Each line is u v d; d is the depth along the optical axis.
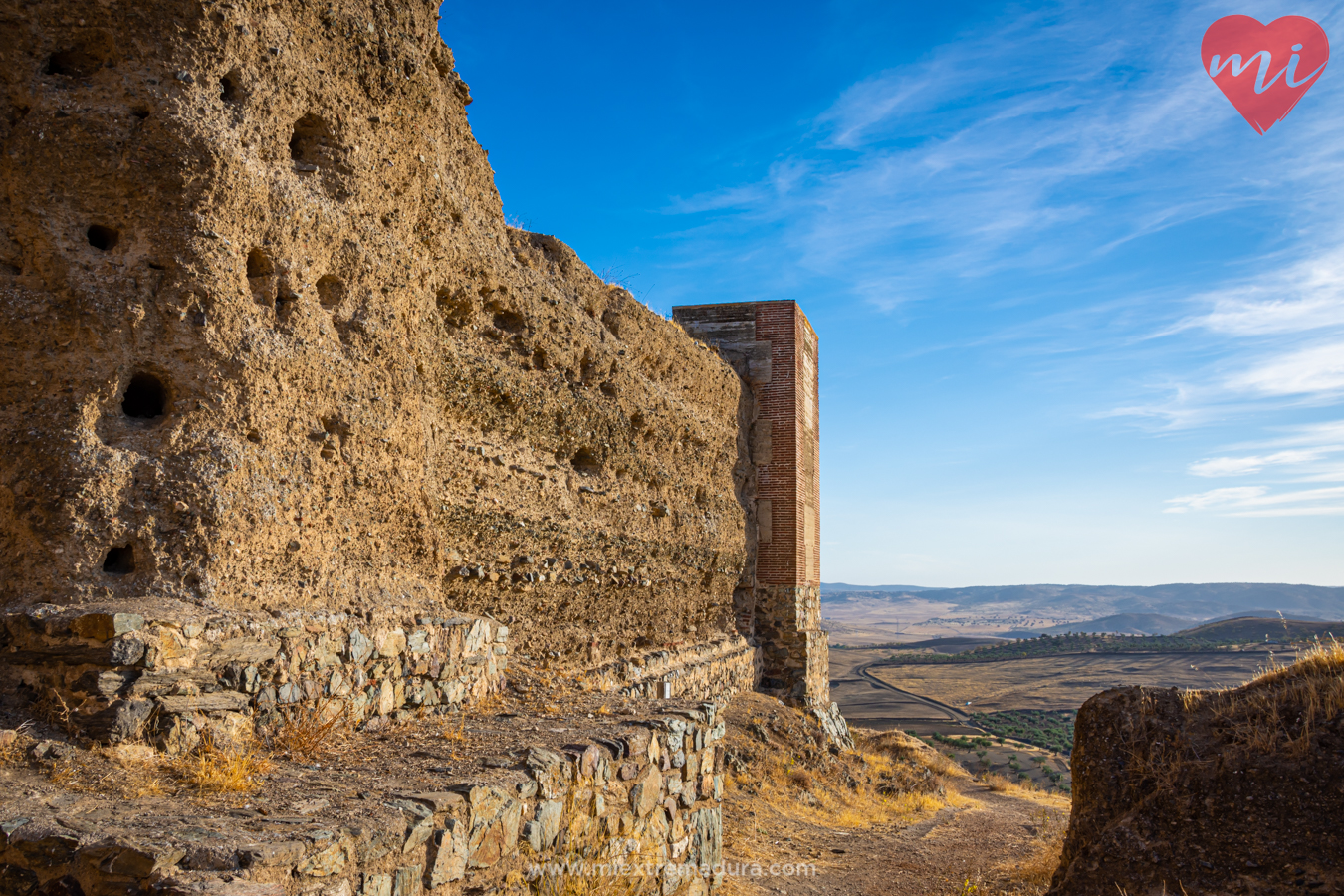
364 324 6.48
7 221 5.05
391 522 6.74
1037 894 8.84
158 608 4.72
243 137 5.50
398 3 6.82
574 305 11.34
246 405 5.40
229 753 4.61
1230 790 6.64
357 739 5.64
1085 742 7.84
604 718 7.12
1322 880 5.91
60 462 4.82
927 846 11.52
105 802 3.87
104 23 5.12
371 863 3.96
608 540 11.76
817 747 15.77
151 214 5.16
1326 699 6.79
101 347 5.02
